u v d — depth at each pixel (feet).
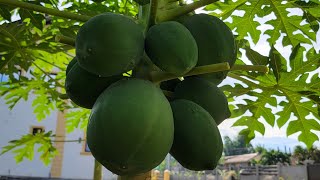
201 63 1.65
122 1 3.55
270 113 2.99
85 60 1.37
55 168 16.05
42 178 15.85
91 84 1.58
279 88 2.75
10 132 15.92
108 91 1.34
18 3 1.89
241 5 3.01
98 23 1.36
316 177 19.27
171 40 1.42
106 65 1.36
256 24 3.14
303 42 3.10
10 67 3.55
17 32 3.10
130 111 1.26
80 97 1.60
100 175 3.74
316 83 2.65
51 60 4.34
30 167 15.75
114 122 1.25
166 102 1.36
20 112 16.10
